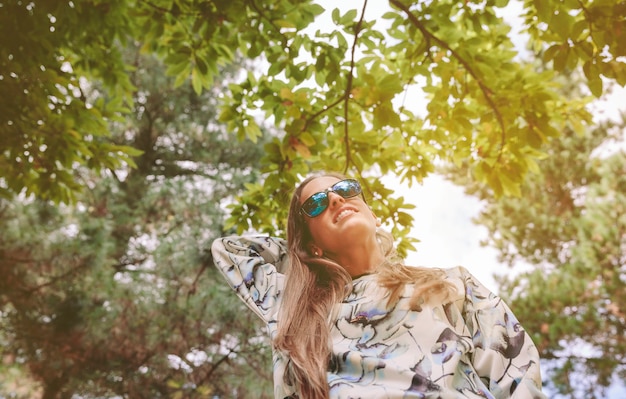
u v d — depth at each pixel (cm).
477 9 297
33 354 715
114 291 759
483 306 157
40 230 760
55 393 729
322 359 149
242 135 348
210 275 830
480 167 350
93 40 353
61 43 352
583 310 1055
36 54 328
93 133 376
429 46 303
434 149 362
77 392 730
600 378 1027
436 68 317
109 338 726
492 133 338
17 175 375
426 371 136
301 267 182
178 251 823
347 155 332
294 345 156
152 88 948
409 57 323
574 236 1222
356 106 352
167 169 1028
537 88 317
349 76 309
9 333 727
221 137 1012
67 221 832
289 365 161
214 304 758
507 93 318
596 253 1092
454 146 362
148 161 1011
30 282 735
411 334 146
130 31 333
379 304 157
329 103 333
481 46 310
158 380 734
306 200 194
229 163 1032
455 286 159
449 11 296
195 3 297
